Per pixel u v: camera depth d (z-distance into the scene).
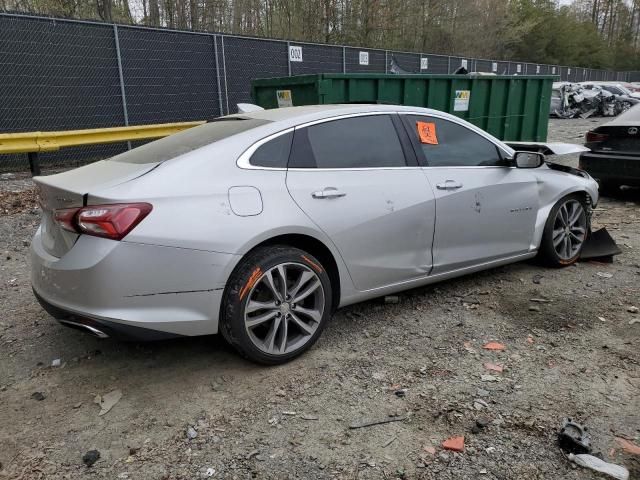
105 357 3.67
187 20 21.58
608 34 72.31
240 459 2.65
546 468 2.55
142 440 2.81
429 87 9.14
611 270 5.18
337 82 7.96
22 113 9.95
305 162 3.62
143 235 2.97
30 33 9.84
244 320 3.27
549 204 5.02
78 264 2.97
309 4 23.88
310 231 3.48
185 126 11.14
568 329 3.96
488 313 4.25
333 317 4.22
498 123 10.74
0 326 4.16
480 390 3.19
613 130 7.75
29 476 2.57
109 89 10.94
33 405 3.14
